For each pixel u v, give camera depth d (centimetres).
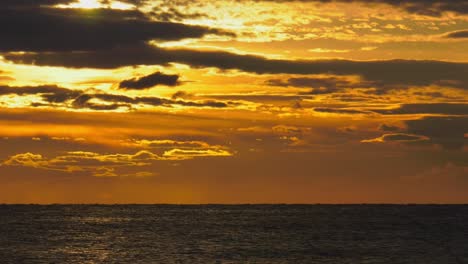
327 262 11381
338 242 14638
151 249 13375
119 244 14338
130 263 11338
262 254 12469
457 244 14138
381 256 12100
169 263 11312
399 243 14375
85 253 12706
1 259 11850
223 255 12350
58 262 11481
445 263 11225
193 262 11406
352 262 11344
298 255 12281
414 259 11700
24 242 14775
